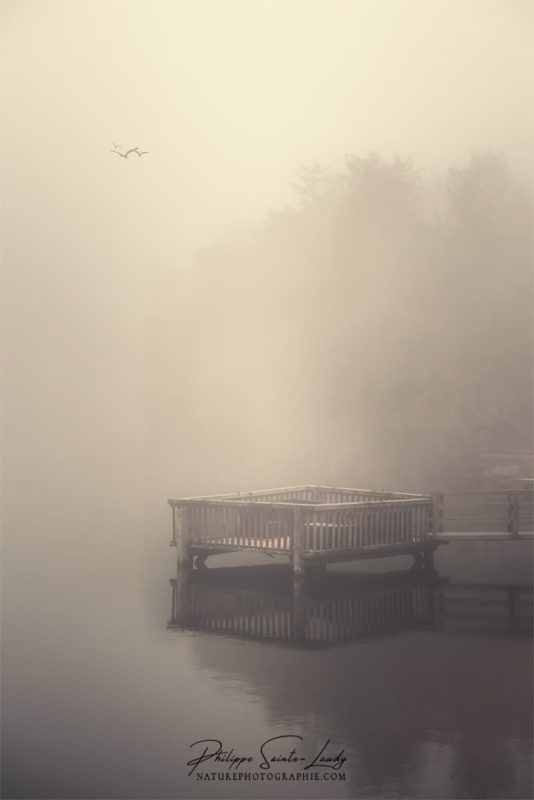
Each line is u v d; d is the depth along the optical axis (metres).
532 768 10.16
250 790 9.76
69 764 10.52
